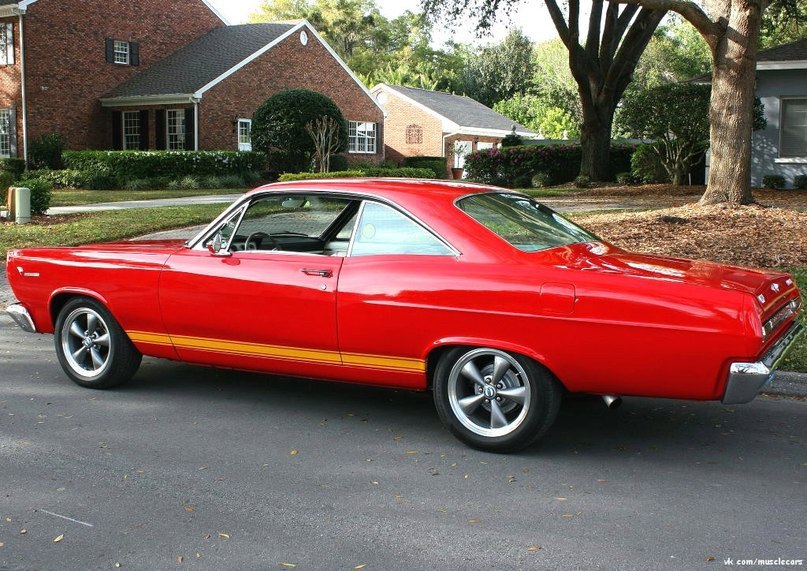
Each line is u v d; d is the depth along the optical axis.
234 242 5.71
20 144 31.84
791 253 10.83
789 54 21.92
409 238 5.04
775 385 6.23
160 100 32.31
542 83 62.97
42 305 6.29
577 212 16.81
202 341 5.68
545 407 4.71
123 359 6.11
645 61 61.34
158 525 3.88
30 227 15.55
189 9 37.53
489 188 5.62
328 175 26.30
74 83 33.03
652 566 3.47
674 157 24.80
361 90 40.38
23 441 5.07
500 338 4.69
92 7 33.47
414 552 3.60
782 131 22.58
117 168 28.94
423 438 5.18
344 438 5.18
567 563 3.49
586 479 4.48
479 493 4.28
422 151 47.00
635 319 4.41
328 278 5.14
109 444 5.03
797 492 4.30
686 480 4.47
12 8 30.50
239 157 31.23
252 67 34.72
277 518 3.96
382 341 5.02
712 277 4.65
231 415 5.64
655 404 5.98
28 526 3.87
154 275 5.73
